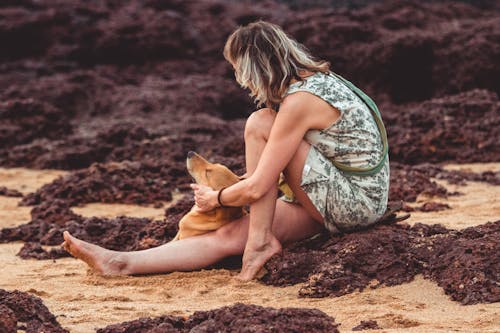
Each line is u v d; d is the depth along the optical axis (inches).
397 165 514.9
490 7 1216.8
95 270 275.3
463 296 234.7
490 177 488.7
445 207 392.5
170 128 719.7
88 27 999.6
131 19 1007.0
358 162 270.7
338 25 930.1
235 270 278.8
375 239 262.7
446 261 249.1
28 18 1000.9
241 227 276.4
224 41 994.1
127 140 674.8
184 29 1000.9
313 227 280.7
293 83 266.7
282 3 1220.5
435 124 610.9
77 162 632.4
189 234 279.9
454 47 879.7
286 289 256.2
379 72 897.5
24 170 623.8
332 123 266.7
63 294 257.3
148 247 313.0
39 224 375.9
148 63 973.2
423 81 893.2
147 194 470.3
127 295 254.7
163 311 233.6
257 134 268.5
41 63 965.8
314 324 195.5
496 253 244.7
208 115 800.9
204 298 250.1
